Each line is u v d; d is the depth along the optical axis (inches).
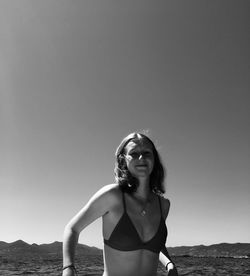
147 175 99.6
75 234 90.5
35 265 1734.7
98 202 93.2
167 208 109.3
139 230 93.7
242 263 2186.3
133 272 92.0
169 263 105.9
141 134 104.8
